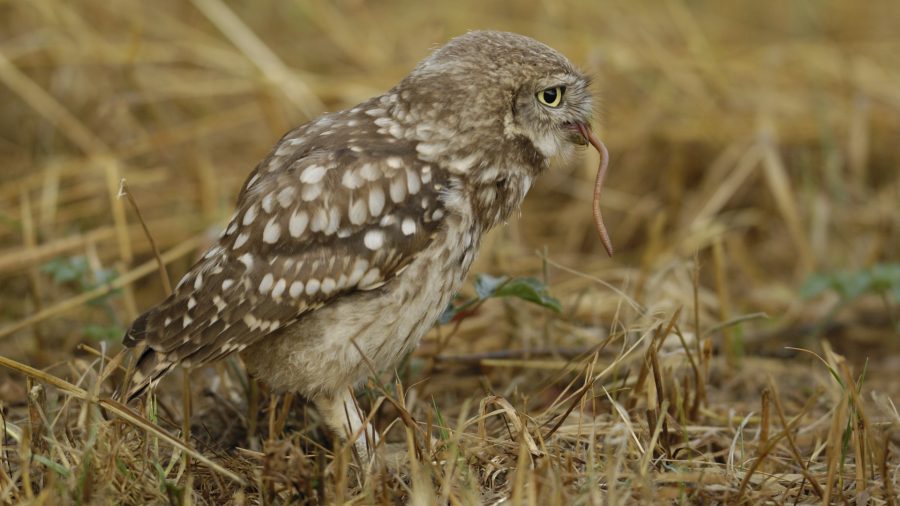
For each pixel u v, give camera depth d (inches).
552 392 372.2
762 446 296.8
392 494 273.7
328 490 272.4
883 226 536.1
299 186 291.1
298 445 295.7
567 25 652.1
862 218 541.3
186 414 304.2
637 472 277.9
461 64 306.0
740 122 585.9
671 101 596.7
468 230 305.0
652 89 605.6
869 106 594.9
